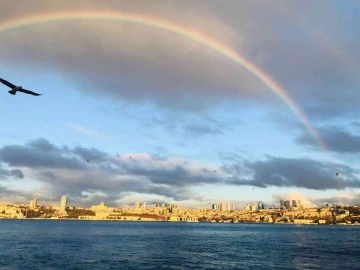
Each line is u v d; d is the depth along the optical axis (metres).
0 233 170.38
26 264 67.56
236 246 116.25
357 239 167.88
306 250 103.38
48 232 188.50
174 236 177.75
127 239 144.50
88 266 66.25
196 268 65.44
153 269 63.72
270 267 68.00
